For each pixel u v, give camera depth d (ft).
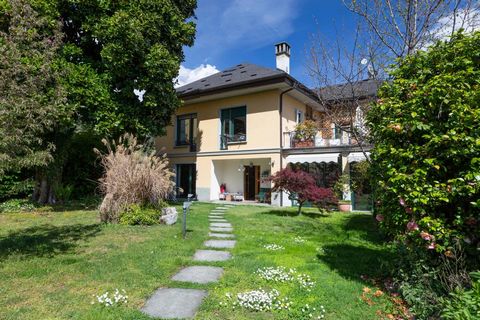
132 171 33.42
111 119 45.98
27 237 25.11
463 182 11.98
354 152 52.54
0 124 18.01
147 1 47.91
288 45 73.20
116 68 45.50
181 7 56.75
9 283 15.08
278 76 57.11
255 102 64.44
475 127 12.27
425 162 12.85
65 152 50.75
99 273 16.65
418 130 13.91
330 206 47.93
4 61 19.25
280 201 59.16
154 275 16.66
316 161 56.29
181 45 55.26
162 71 47.98
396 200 13.83
